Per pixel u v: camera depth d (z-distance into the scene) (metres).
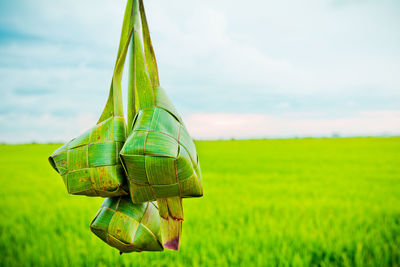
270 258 3.72
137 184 0.69
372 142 35.88
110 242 0.81
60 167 0.77
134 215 0.81
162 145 0.66
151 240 0.83
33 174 12.31
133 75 0.79
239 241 4.20
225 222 5.34
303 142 38.09
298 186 9.31
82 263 3.69
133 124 0.74
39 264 3.64
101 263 3.66
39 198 7.41
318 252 3.91
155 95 0.76
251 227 4.75
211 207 6.25
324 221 5.05
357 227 4.83
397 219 5.49
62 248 4.02
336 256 3.83
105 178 0.73
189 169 0.69
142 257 3.85
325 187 9.12
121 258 3.81
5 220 5.36
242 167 15.24
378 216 5.45
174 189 0.70
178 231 0.89
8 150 26.97
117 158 0.75
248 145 34.78
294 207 6.31
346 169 14.14
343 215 5.53
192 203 6.67
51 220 5.40
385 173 12.64
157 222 0.86
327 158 19.84
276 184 9.79
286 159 19.48
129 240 0.79
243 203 6.66
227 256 3.86
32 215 5.71
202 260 3.73
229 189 8.79
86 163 0.74
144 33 0.80
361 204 6.53
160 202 0.76
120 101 0.79
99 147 0.74
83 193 0.77
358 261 3.55
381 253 3.81
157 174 0.67
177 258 3.81
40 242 4.16
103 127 0.76
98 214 0.84
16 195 7.91
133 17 0.75
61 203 6.83
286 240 4.30
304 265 3.59
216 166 15.76
